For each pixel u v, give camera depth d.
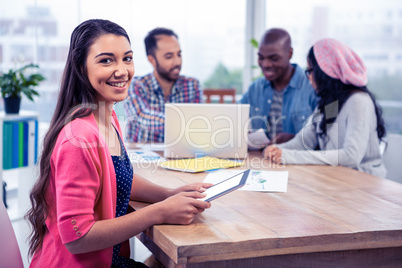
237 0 4.49
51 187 1.14
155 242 1.11
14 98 3.35
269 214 1.24
